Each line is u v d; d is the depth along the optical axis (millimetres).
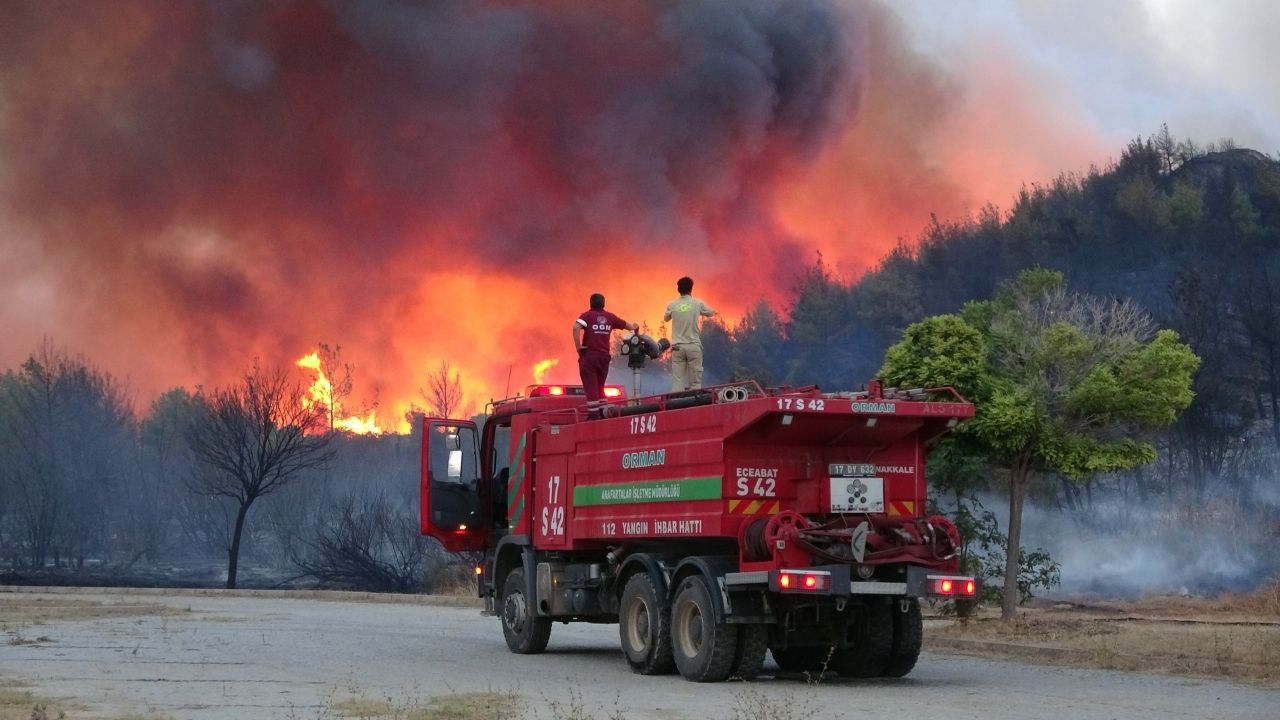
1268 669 13836
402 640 18422
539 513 16531
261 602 28578
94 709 10383
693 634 13523
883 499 13078
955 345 18453
